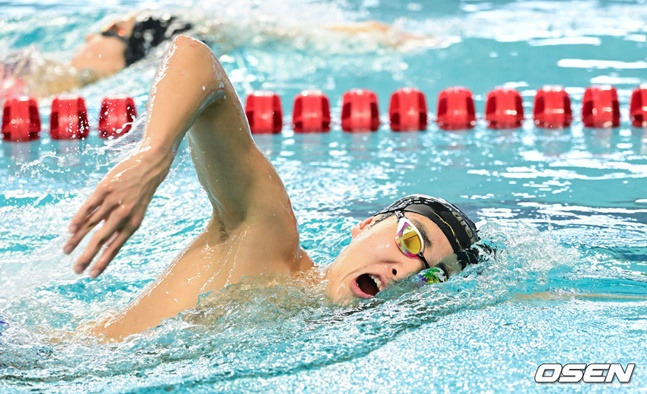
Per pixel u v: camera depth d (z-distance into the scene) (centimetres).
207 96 650
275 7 2486
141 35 2088
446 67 2111
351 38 2289
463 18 2567
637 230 1053
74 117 1602
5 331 729
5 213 1109
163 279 757
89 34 2141
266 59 2127
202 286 742
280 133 1694
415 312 754
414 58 2177
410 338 716
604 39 2292
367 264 752
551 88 1741
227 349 694
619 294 830
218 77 667
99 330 742
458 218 791
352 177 1342
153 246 1026
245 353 688
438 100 1769
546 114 1711
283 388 635
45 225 1062
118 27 2095
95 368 672
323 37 2281
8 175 1296
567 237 1020
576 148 1501
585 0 2806
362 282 782
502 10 2686
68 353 698
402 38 2320
